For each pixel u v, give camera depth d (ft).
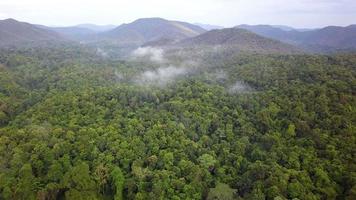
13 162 282.97
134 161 296.71
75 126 342.85
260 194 256.11
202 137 344.49
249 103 411.54
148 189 274.16
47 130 332.39
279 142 328.49
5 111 412.57
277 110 379.55
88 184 269.03
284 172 280.31
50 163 286.46
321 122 343.87
